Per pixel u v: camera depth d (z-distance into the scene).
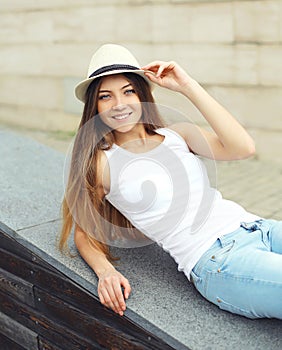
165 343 2.45
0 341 3.72
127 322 2.63
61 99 8.71
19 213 3.56
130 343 2.65
